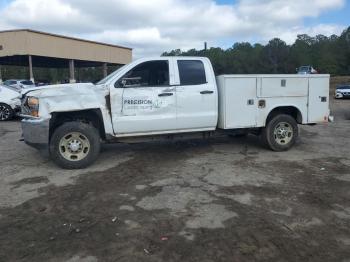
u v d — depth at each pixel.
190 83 8.01
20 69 83.81
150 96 7.71
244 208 5.30
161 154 8.51
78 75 65.50
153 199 5.67
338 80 64.19
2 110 15.32
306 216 5.03
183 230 4.63
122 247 4.25
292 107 8.82
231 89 8.19
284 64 77.19
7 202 5.66
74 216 5.10
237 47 71.31
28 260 4.02
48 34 38.47
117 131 7.64
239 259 3.98
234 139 10.20
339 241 4.37
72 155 7.38
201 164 7.62
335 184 6.34
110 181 6.57
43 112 7.18
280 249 4.18
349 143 9.88
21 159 8.22
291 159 8.02
